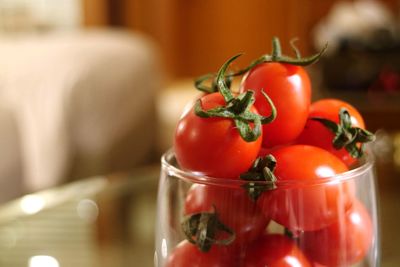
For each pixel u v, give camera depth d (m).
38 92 0.97
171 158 0.32
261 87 0.29
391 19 1.42
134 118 1.21
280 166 0.28
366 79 1.13
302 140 0.31
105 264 0.49
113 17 2.22
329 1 2.11
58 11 2.02
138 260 0.50
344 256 0.29
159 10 2.22
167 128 1.83
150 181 0.62
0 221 0.55
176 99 2.19
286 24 2.18
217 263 0.29
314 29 2.14
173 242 0.30
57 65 1.03
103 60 1.12
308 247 0.29
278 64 0.30
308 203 0.28
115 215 0.57
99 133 1.06
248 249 0.29
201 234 0.29
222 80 0.28
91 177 1.05
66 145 0.98
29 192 0.88
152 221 0.56
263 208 0.28
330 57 1.15
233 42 2.25
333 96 1.12
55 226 0.54
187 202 0.29
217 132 0.28
